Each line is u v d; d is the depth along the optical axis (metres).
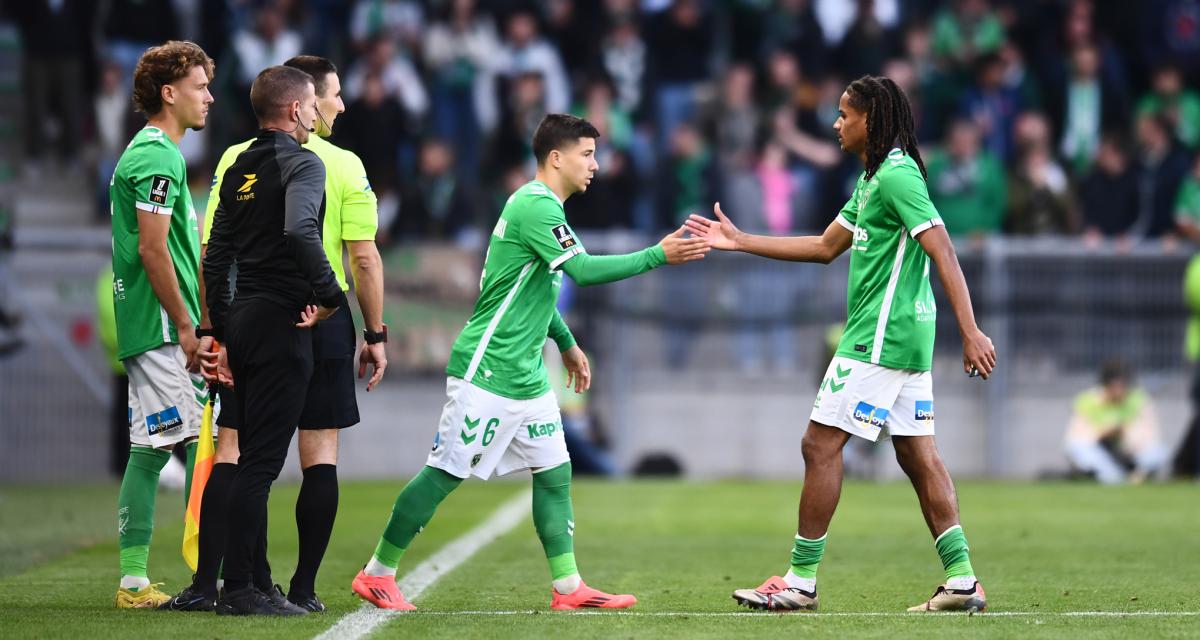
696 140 60.97
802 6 66.00
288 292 21.44
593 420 55.34
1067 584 26.25
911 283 22.33
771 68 63.22
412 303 54.94
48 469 54.09
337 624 20.67
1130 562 29.95
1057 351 56.56
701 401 56.47
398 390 54.94
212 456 22.75
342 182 23.02
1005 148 64.12
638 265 22.38
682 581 26.92
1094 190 60.81
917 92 63.94
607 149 61.12
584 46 67.50
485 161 64.62
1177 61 69.50
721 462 56.62
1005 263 56.66
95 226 61.94
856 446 54.59
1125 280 56.56
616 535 35.84
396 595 22.83
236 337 21.47
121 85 62.19
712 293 56.72
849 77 65.44
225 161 23.00
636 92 64.25
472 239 58.38
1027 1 69.50
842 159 61.06
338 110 23.50
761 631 20.16
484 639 19.50
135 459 23.75
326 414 22.34
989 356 21.72
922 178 22.19
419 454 54.97
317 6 68.81
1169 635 19.88
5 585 25.89
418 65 64.50
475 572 28.23
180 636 19.58
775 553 32.03
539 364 22.83
